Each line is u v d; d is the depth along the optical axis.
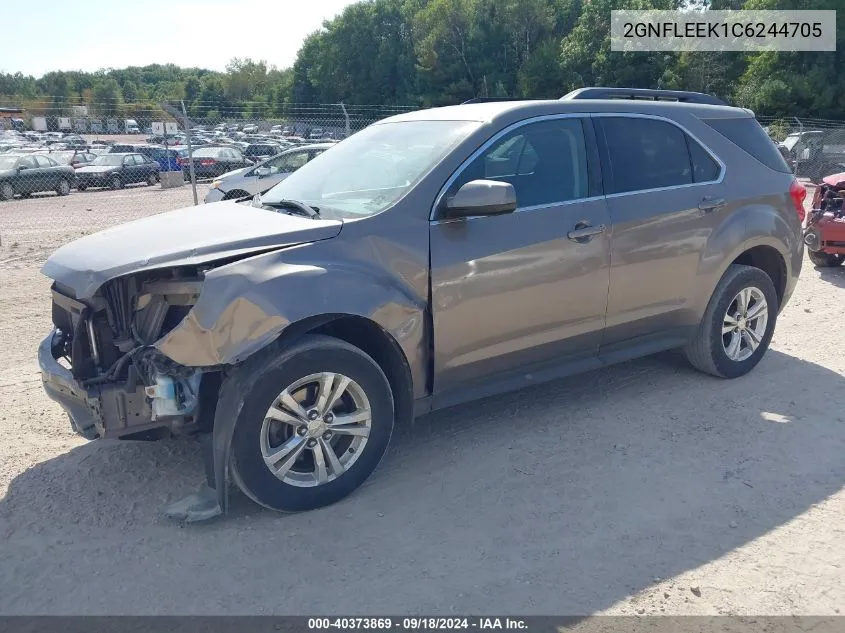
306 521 3.50
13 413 4.80
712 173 4.96
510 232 4.00
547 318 4.22
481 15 64.38
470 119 4.22
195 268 3.44
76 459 4.15
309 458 3.65
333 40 83.06
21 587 3.04
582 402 4.89
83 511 3.61
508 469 3.99
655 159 4.70
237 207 4.31
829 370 5.51
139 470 4.02
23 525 3.49
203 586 3.03
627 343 4.71
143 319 3.53
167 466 4.06
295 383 3.38
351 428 3.60
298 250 3.47
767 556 3.20
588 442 4.30
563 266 4.20
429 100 66.75
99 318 3.54
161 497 3.73
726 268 5.00
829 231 8.50
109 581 3.07
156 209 18.50
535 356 4.27
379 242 3.65
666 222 4.62
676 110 4.92
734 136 5.19
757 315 5.29
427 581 3.05
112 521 3.52
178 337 3.21
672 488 3.78
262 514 3.57
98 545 3.32
